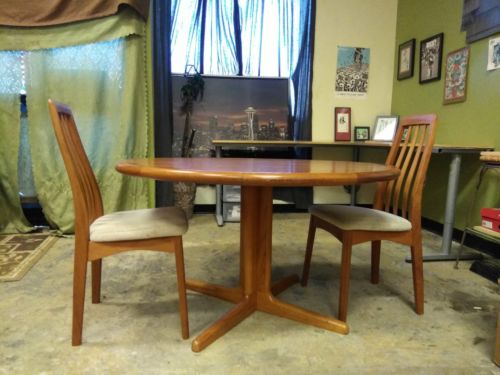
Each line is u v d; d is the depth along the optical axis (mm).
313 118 3529
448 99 2779
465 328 1454
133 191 2918
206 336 1305
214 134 3357
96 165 2809
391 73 3609
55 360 1211
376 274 1878
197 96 3295
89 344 1308
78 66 2695
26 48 2604
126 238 1262
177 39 3242
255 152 3438
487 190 2418
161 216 1401
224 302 1652
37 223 3020
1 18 2527
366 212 1556
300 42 3363
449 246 2307
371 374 1166
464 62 2605
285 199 3572
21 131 2756
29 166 2814
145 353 1259
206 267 2113
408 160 1680
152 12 2922
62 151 1212
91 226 1326
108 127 2805
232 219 3215
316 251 2432
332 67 3500
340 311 1448
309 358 1244
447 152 2213
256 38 3352
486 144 2412
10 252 2299
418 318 1530
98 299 1629
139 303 1636
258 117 3402
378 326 1461
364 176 1084
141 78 2834
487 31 2375
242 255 1565
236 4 3283
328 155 3609
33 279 1879
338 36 3477
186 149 3254
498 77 2312
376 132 3553
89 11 2611
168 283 1862
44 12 2576
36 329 1400
